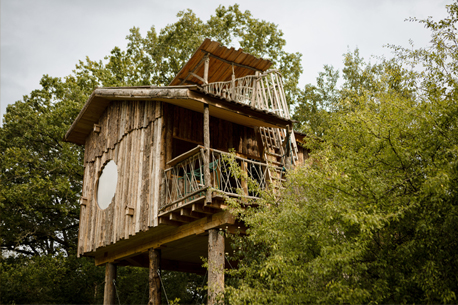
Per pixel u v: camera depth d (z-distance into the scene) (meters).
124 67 20.69
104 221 10.40
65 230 19.64
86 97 18.39
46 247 19.25
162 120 9.29
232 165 7.48
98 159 11.50
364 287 5.05
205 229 8.20
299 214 5.68
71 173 18.31
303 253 5.53
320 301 5.14
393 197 5.26
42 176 18.48
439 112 5.30
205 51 10.99
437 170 4.83
